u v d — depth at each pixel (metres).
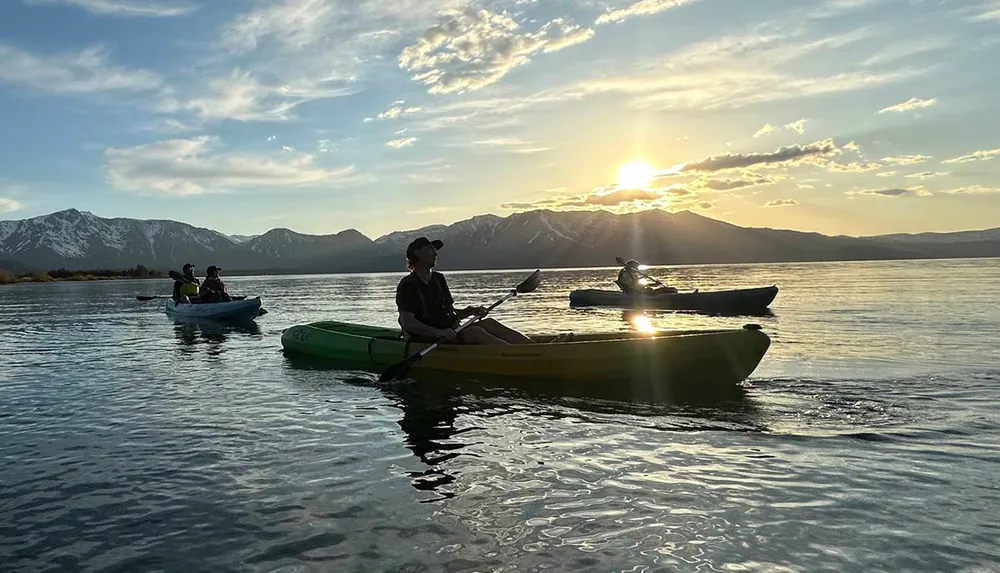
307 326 10.43
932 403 5.77
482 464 4.38
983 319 13.23
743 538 3.10
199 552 3.12
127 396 7.07
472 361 7.77
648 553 2.96
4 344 12.88
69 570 2.97
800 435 4.85
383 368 8.72
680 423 5.34
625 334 8.24
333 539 3.22
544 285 46.84
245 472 4.32
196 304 18.81
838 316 15.00
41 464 4.59
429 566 2.90
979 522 3.22
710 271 76.69
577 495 3.73
